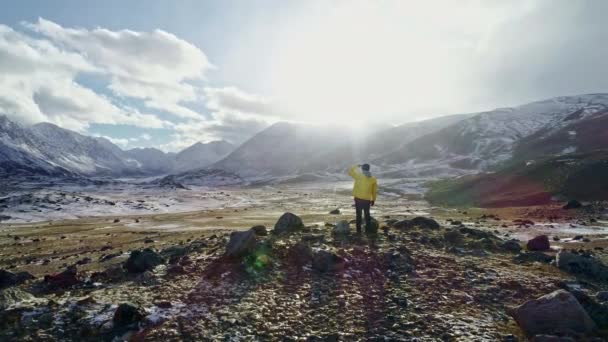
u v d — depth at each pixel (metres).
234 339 8.51
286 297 10.87
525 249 18.91
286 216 20.03
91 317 9.39
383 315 9.82
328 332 8.91
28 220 95.38
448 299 10.88
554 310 8.92
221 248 15.95
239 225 58.00
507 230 31.23
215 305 10.21
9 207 106.44
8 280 13.45
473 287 11.82
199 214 93.81
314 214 67.00
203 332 8.76
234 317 9.50
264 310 9.98
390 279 12.39
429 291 11.46
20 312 9.58
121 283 12.21
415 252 15.28
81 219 95.94
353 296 10.98
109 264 24.00
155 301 10.33
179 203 138.75
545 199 68.75
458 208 73.94
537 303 9.24
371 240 16.77
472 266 13.88
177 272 12.80
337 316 9.74
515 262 14.92
